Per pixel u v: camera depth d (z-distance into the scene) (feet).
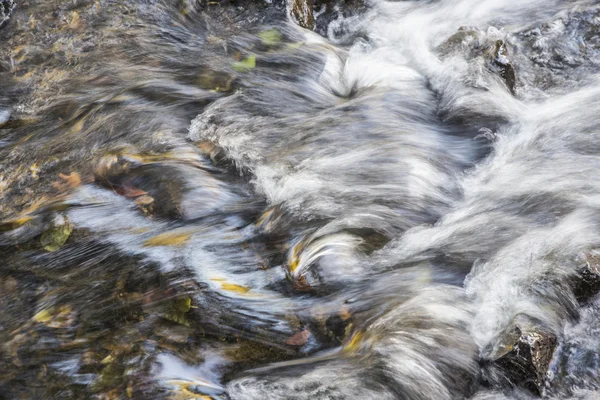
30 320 8.91
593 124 9.94
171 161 9.82
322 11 11.75
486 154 9.94
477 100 10.23
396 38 11.30
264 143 10.02
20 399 8.57
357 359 8.59
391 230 9.27
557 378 8.44
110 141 10.11
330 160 9.82
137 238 9.33
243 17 11.43
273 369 8.62
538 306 8.65
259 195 9.62
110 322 8.86
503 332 8.54
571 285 8.70
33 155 10.06
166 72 10.80
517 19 11.25
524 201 9.38
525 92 10.41
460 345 8.56
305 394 8.46
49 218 9.50
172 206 9.52
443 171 9.78
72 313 8.92
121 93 10.57
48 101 10.57
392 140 9.98
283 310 8.86
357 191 9.52
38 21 11.24
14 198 9.71
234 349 8.71
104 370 8.65
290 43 11.15
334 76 10.85
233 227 9.40
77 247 9.30
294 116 10.34
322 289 8.92
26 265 9.23
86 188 9.70
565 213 9.21
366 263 9.02
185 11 11.43
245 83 10.68
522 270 8.84
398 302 8.80
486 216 9.32
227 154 9.92
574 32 10.88
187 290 8.98
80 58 10.93
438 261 9.03
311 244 9.11
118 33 11.15
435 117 10.32
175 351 8.71
